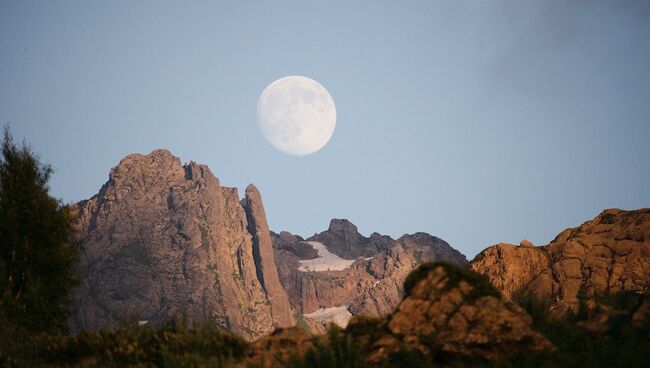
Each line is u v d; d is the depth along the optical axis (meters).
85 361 111.69
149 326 118.12
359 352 100.62
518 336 102.56
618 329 116.62
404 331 103.12
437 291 106.38
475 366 98.88
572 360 103.25
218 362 103.62
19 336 129.50
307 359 98.88
